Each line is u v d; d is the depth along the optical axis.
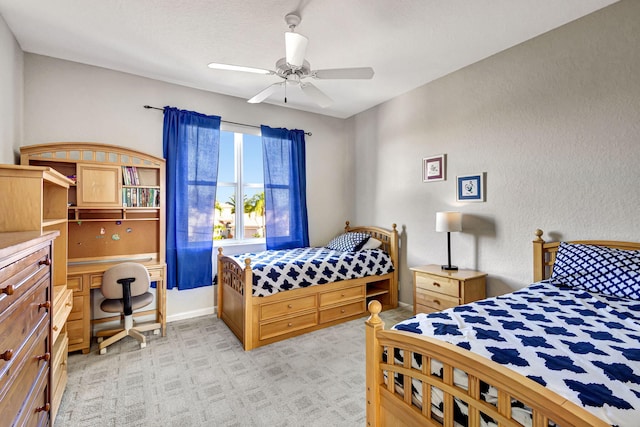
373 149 4.31
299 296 3.05
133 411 1.89
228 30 2.44
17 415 1.03
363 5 2.13
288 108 4.28
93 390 2.10
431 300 3.04
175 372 2.34
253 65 3.03
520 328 1.43
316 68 3.10
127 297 2.65
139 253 3.19
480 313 1.65
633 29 2.10
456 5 2.15
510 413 0.99
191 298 3.53
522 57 2.67
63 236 2.22
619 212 2.17
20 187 1.49
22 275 1.09
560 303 1.81
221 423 1.79
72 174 2.80
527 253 2.67
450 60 2.98
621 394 0.92
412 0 2.09
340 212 4.76
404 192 3.85
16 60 2.49
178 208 3.35
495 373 1.00
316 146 4.52
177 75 3.23
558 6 2.19
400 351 1.43
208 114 3.64
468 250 3.14
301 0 2.07
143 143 3.24
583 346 1.24
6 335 0.93
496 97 2.87
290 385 2.17
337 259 3.34
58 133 2.84
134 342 2.87
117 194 2.90
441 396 1.22
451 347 1.16
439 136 3.40
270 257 3.42
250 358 2.57
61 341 2.04
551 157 2.51
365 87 3.63
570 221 2.41
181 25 2.37
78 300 2.60
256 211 4.21
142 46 2.67
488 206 2.96
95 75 3.01
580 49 2.34
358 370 2.38
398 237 3.93
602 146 2.24
